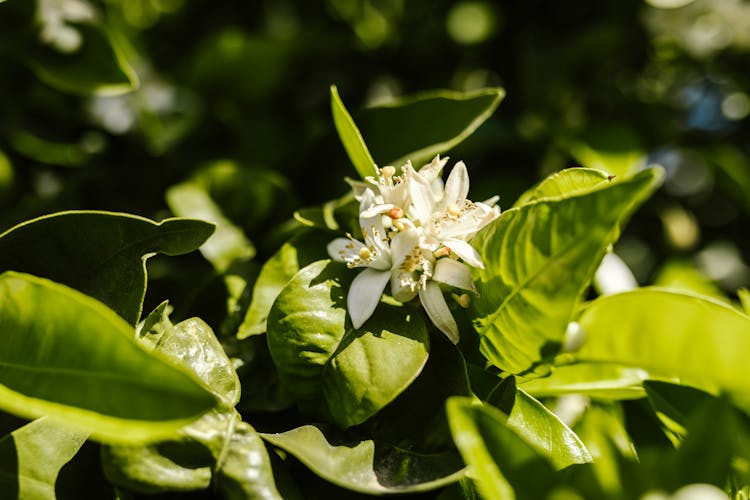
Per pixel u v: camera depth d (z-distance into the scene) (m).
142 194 0.65
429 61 0.71
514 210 0.51
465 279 0.52
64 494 0.50
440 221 0.53
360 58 0.71
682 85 0.73
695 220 0.69
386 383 0.50
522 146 0.66
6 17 0.60
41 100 0.66
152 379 0.47
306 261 0.55
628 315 0.50
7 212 0.64
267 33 0.70
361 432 0.51
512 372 0.52
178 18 0.78
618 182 0.48
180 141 0.67
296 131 0.68
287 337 0.51
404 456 0.51
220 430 0.50
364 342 0.51
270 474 0.50
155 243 0.52
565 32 0.70
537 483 0.48
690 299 0.50
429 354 0.52
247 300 0.55
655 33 0.70
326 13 0.75
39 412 0.48
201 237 0.51
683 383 0.53
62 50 0.61
